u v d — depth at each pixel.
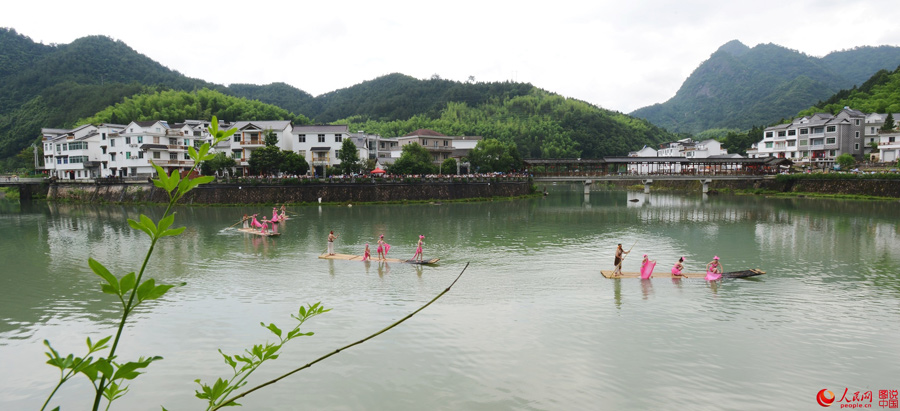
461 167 99.12
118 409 14.91
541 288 26.95
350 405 15.16
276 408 15.01
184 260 34.12
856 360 18.00
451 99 197.38
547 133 162.62
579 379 16.69
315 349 18.86
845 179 82.88
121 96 135.00
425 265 32.69
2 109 144.38
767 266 32.44
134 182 79.19
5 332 20.70
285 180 75.38
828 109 126.25
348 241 42.56
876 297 25.23
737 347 19.14
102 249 38.72
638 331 20.72
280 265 32.41
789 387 16.14
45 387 16.27
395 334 20.28
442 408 14.99
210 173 81.12
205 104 129.88
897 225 50.25
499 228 51.12
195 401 15.27
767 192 94.56
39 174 103.00
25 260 34.62
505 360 18.06
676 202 83.69
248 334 20.22
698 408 14.95
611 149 166.38
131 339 19.81
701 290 26.53
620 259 29.91
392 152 109.50
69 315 22.70
